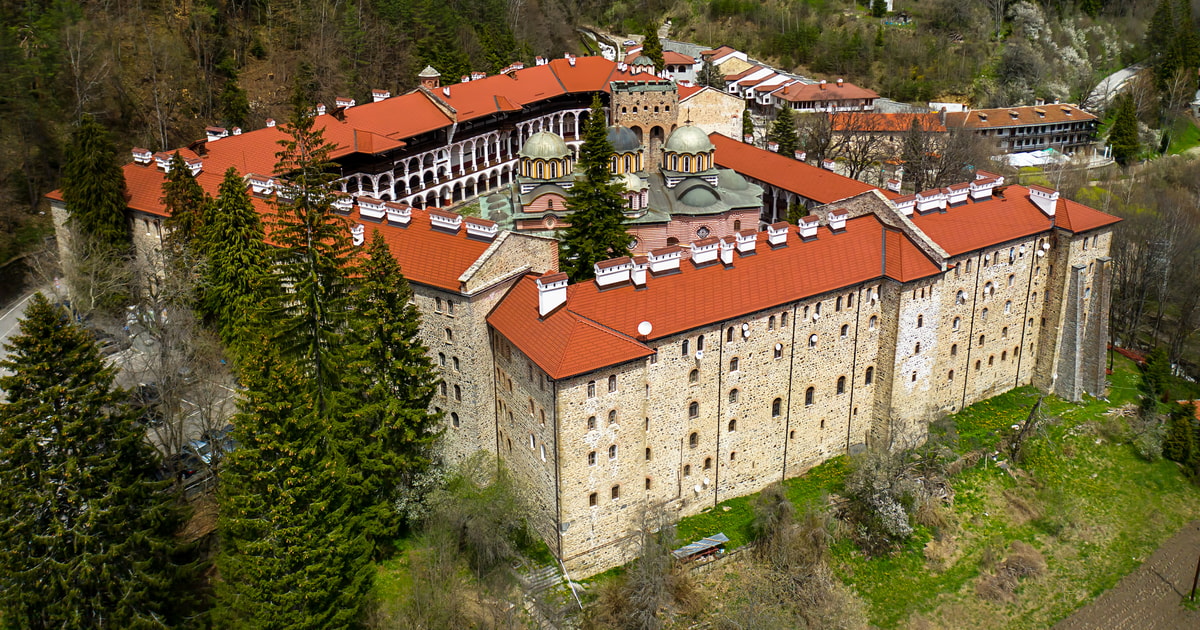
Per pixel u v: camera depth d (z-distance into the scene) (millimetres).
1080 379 99438
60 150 125188
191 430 80875
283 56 162125
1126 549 83562
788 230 81188
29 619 56875
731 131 143875
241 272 80375
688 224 102375
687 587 70500
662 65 189375
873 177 151000
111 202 98750
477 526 69188
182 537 70062
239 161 104312
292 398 57656
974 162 143250
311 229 69438
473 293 71438
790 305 76000
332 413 69000
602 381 66438
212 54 153500
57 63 130875
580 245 82188
